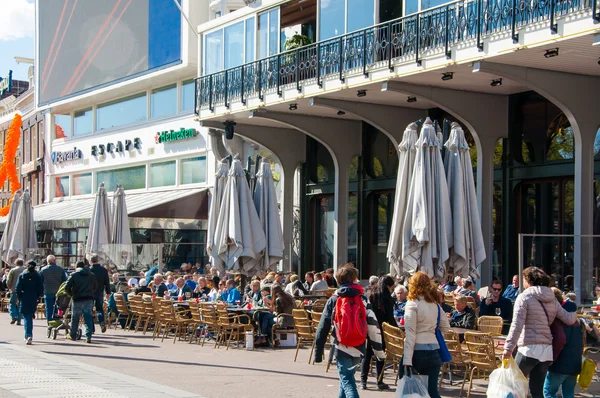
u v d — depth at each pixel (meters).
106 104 38.97
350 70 20.41
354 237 24.73
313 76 21.73
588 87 17.78
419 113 22.64
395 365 13.46
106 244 25.70
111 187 38.59
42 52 41.97
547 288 9.59
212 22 26.61
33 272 17.38
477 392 12.08
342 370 9.38
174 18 32.44
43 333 19.94
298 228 27.11
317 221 27.03
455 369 13.04
